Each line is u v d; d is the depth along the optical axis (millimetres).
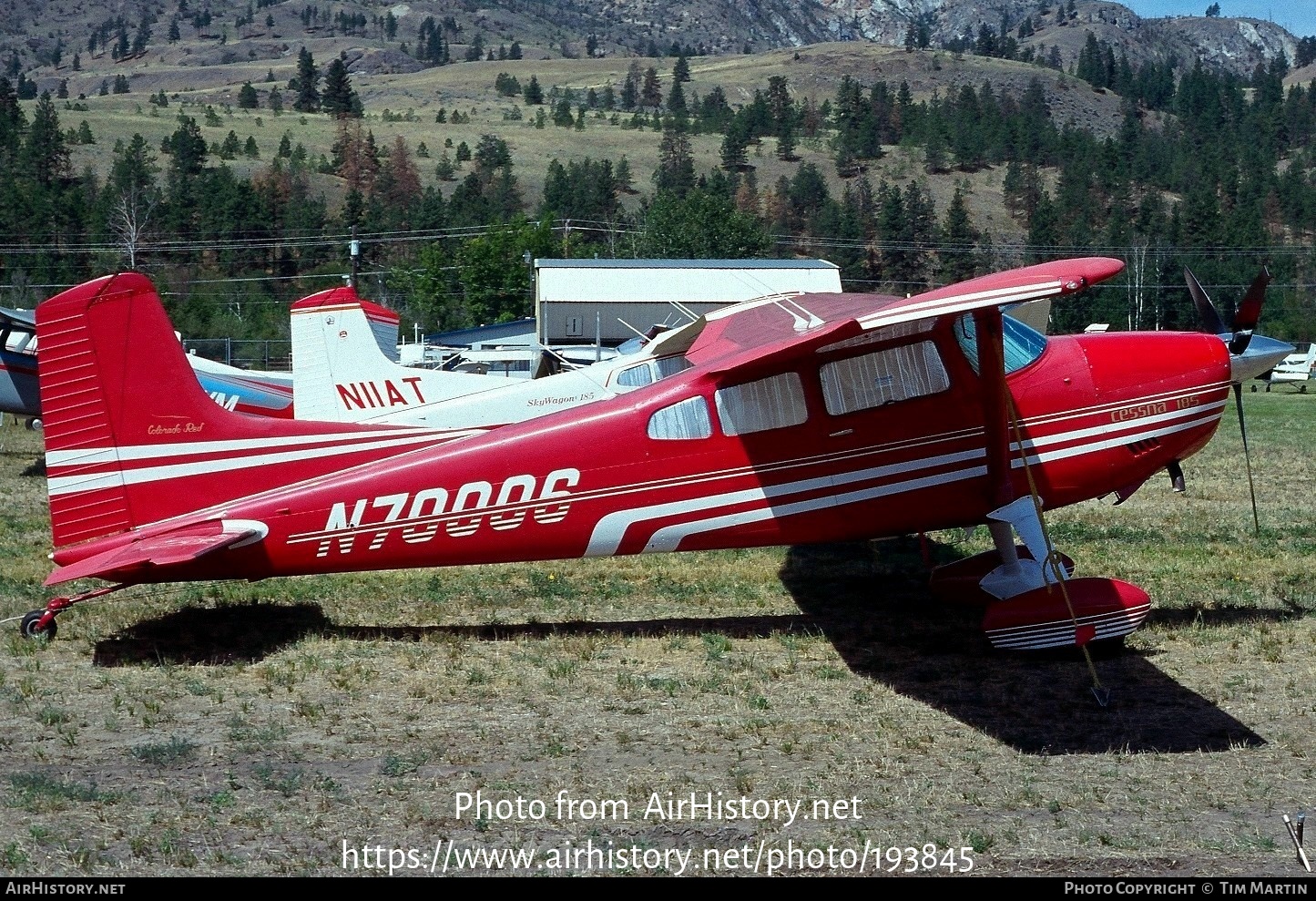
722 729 7371
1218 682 8234
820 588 11156
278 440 9320
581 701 7922
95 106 167750
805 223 108812
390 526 9102
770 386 9148
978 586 10031
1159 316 69438
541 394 10922
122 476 8977
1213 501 16188
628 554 9383
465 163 129875
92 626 9570
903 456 9297
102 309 8859
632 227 88000
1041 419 9516
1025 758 6902
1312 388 51562
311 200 103062
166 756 6801
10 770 6660
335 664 8695
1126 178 116688
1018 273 7742
